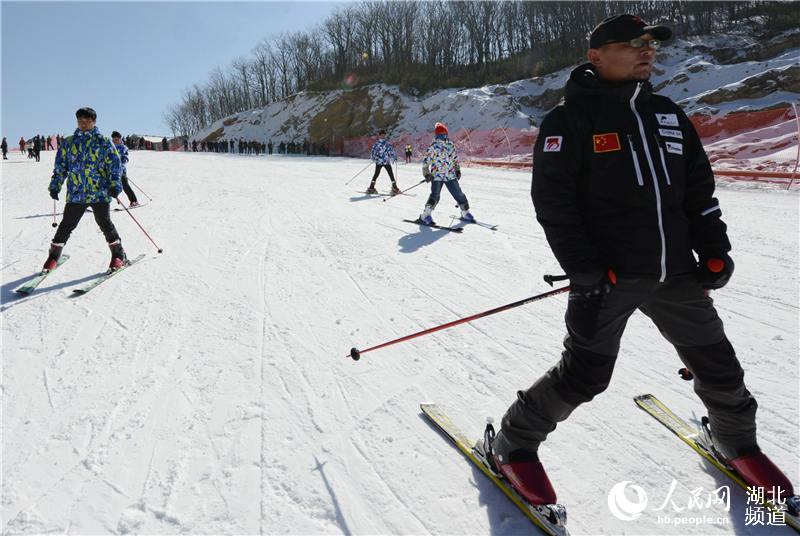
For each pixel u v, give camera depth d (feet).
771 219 23.56
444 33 161.27
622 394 9.67
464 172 54.60
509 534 6.54
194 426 8.91
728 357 6.30
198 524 6.75
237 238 22.99
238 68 237.04
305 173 58.90
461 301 14.93
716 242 6.10
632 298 5.89
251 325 13.35
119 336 12.74
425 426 8.88
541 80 113.60
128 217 28.81
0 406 9.66
